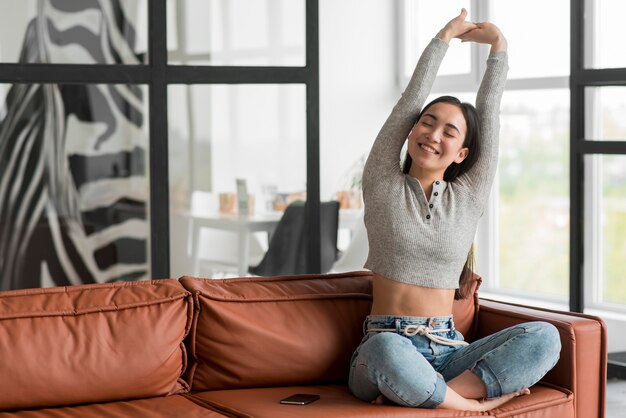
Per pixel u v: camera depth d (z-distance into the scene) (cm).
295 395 276
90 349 269
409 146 303
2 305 269
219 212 410
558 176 604
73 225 379
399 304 292
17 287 373
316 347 298
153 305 282
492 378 278
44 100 370
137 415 257
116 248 386
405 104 306
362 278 326
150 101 385
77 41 373
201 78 394
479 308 327
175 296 286
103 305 277
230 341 289
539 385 297
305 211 421
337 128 624
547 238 616
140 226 389
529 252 627
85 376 267
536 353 280
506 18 613
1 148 366
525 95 619
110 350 271
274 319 298
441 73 646
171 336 280
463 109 301
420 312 292
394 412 263
